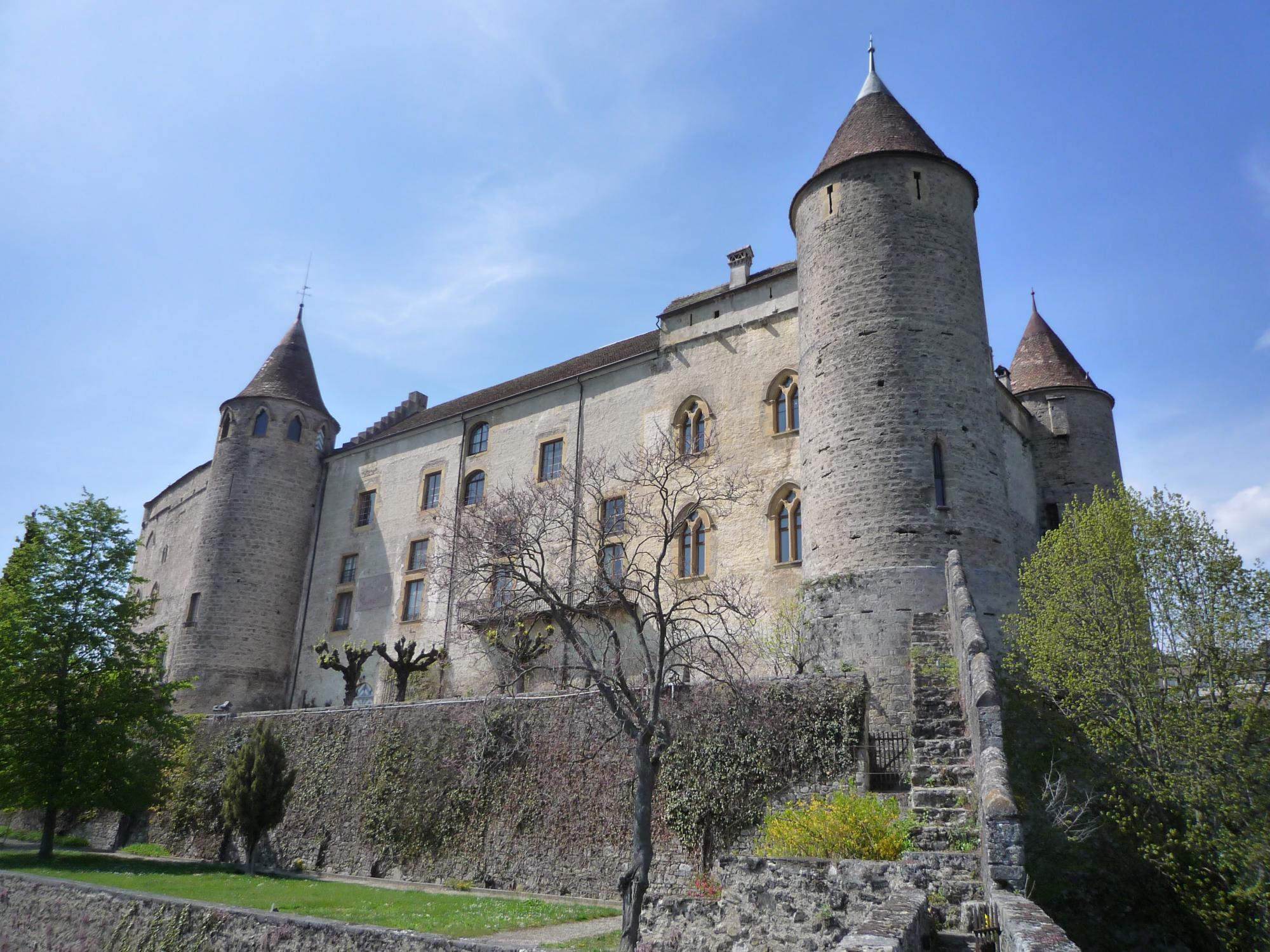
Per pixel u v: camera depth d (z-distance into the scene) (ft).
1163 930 48.37
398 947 36.55
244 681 130.62
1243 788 52.16
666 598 94.27
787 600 84.79
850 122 87.61
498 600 82.94
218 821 94.79
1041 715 61.52
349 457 143.54
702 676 74.33
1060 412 103.45
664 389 104.99
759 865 38.04
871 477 73.00
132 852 99.04
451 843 74.43
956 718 51.44
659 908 42.93
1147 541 63.67
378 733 86.38
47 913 52.08
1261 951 46.98
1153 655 61.11
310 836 86.48
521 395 120.47
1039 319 113.39
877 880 35.06
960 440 74.13
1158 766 55.36
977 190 86.33
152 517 193.36
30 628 89.86
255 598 134.51
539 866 67.31
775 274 98.53
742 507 92.84
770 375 95.30
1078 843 50.49
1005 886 30.73
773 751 57.62
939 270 78.79
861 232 80.23
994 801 32.04
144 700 93.30
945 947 29.48
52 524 95.45
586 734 68.44
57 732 88.33
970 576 70.18
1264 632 58.59
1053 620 64.08
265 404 143.33
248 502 138.00
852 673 58.18
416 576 124.57
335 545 138.62
